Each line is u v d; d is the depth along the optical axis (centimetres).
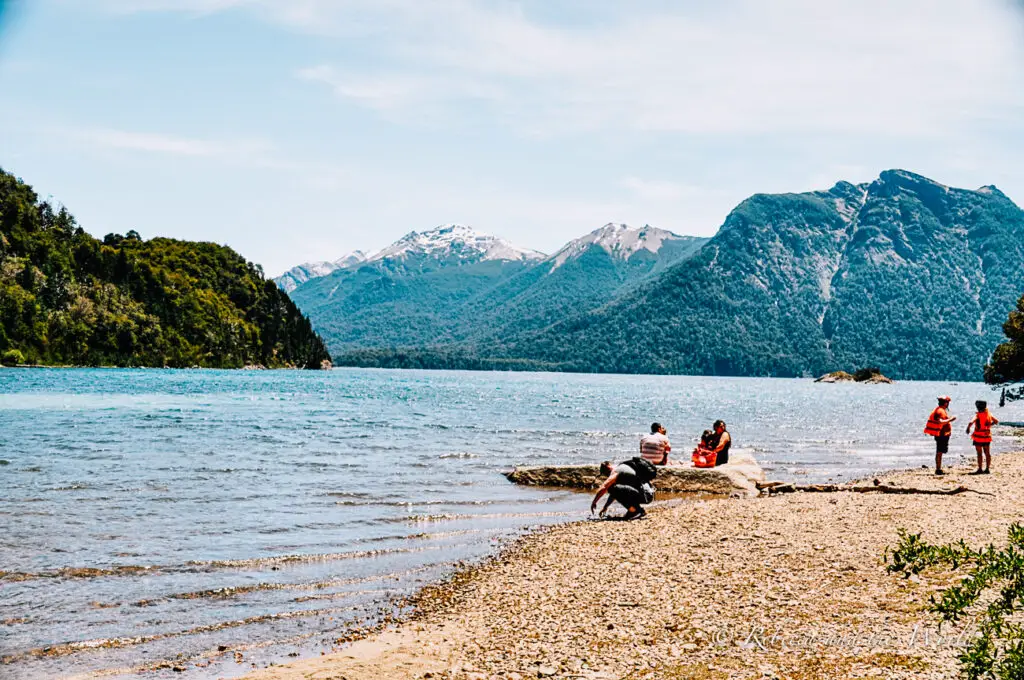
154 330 18588
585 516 2070
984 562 757
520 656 991
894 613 1077
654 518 1978
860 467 3331
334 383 14225
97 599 1245
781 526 1761
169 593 1288
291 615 1195
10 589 1278
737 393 15688
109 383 10506
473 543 1708
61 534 1672
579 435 4578
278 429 4650
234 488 2361
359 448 3634
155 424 4791
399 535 1770
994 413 8469
